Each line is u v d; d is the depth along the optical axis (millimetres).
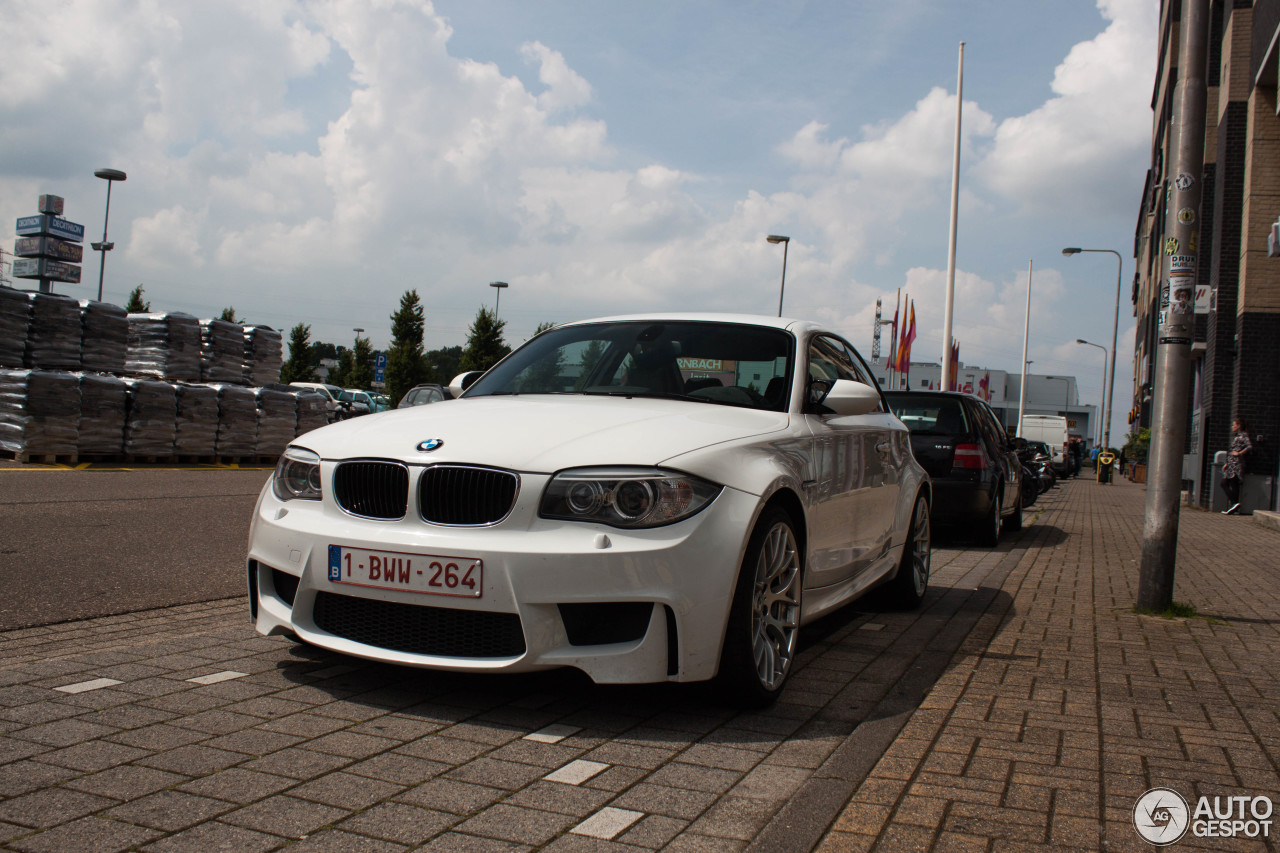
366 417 3896
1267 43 15070
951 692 3762
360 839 2281
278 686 3498
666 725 3223
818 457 4086
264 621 3582
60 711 3143
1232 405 17281
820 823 2439
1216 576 7738
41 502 8914
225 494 10547
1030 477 16812
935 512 9195
